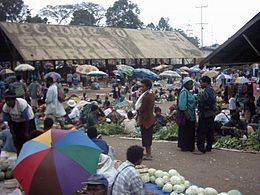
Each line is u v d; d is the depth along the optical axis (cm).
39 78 3509
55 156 390
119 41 4509
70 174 379
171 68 4638
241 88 1889
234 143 1115
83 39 4178
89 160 400
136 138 1324
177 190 697
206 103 1022
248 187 757
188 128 1058
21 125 915
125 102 2119
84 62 4397
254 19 1009
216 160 969
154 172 762
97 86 3781
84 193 421
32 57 3438
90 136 738
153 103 977
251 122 1636
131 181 500
